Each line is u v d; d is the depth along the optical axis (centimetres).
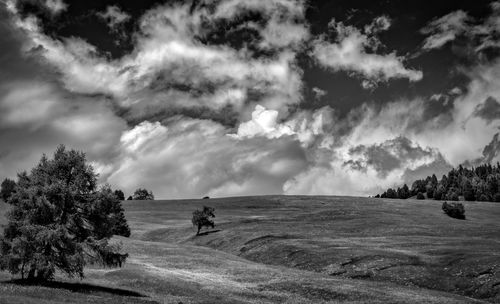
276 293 4388
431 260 5747
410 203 16688
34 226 3491
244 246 8675
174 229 12275
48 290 3170
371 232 9388
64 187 3672
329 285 4625
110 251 3797
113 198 3897
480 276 4803
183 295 4056
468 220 12812
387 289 4584
